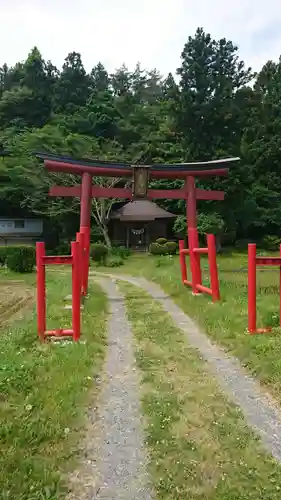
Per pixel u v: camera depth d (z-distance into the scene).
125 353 8.06
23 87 54.03
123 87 62.75
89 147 38.12
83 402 5.69
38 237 46.19
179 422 5.15
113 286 18.59
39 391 5.75
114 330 9.88
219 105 33.44
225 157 33.66
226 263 26.02
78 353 7.49
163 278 19.34
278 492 3.78
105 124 47.03
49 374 6.43
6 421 4.93
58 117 48.03
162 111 47.06
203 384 6.39
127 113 48.75
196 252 14.75
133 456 4.45
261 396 5.96
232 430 4.93
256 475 4.04
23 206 43.22
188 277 17.77
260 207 39.28
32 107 52.53
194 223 15.61
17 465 4.11
